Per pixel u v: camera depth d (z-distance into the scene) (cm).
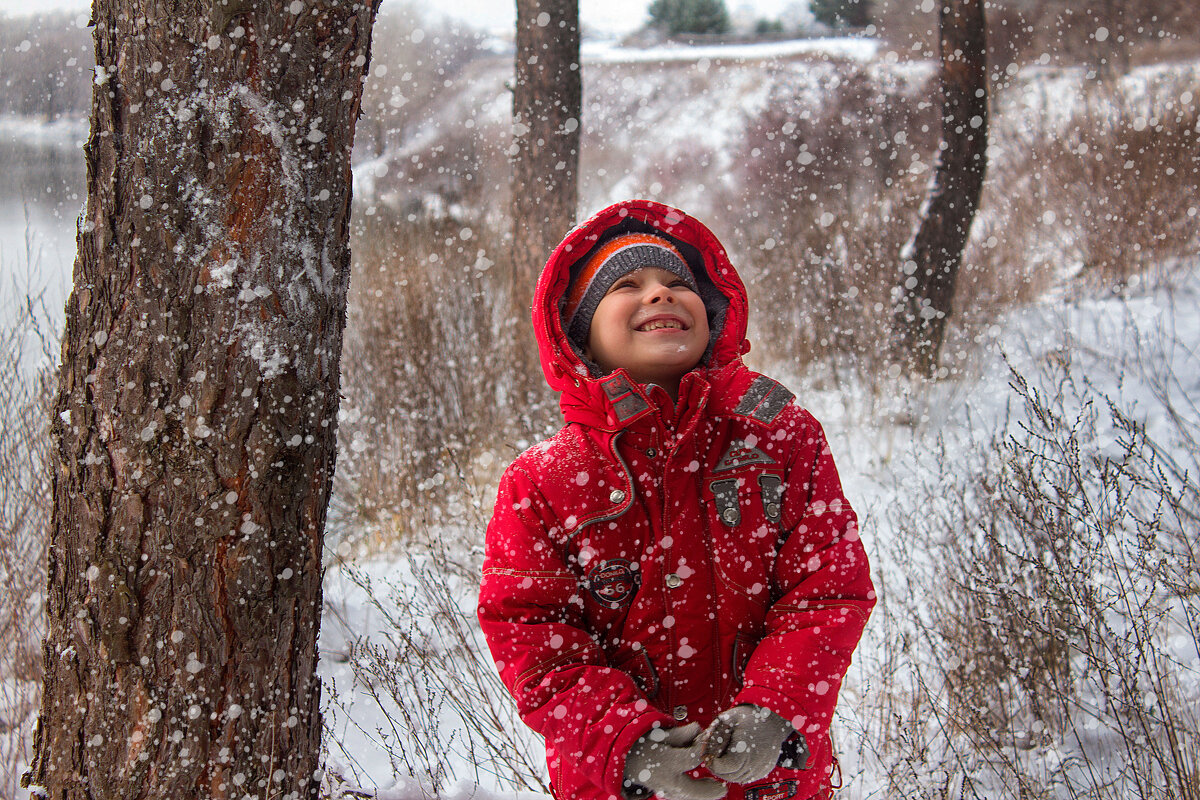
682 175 1460
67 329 141
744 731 118
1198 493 279
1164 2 1330
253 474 139
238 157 135
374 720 260
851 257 646
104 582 138
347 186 151
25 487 338
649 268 151
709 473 141
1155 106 820
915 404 501
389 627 310
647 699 133
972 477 302
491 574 139
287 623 146
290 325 140
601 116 1848
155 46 133
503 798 212
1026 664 225
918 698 226
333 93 144
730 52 2041
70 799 144
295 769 152
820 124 1241
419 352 484
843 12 2112
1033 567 243
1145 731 186
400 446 449
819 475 146
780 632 133
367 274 563
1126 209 703
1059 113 965
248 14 133
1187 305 595
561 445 145
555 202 549
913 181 804
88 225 138
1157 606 233
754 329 677
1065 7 1399
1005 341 593
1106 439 386
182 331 135
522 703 128
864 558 142
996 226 820
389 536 417
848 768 224
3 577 305
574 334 157
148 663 140
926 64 1459
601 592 136
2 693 279
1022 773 204
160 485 137
